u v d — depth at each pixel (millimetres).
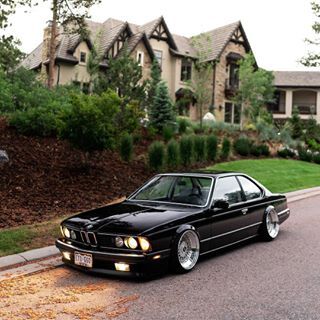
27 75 20422
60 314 4688
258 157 22031
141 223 5887
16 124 15664
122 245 5668
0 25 14523
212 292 5355
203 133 23625
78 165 13531
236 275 6051
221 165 17797
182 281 5781
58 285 5621
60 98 18672
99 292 5355
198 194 6988
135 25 35656
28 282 5734
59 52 28938
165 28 33906
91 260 5816
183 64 34781
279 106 47125
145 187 7598
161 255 5754
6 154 12602
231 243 7207
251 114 31359
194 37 33594
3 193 10391
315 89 45719
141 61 31875
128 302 5023
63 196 10859
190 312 4730
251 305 4930
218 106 34812
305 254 7203
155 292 5355
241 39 36719
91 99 12508
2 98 16750
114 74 22203
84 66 30047
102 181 12664
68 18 21078
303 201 13406
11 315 4656
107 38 31562
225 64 35531
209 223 6605
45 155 14000
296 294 5281
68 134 12242
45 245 7348
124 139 14883
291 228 9406
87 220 6184
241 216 7391
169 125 21281
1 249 6977
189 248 6301
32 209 9633
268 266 6496
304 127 31672
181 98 30906
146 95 22359
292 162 22031
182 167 16141
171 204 6926
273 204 8391
